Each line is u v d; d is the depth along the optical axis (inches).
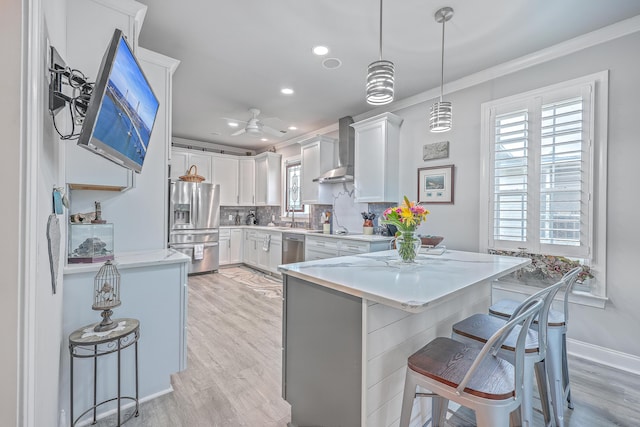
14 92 27.2
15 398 26.9
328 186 199.6
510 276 112.2
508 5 81.8
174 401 73.6
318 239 172.4
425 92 140.3
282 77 127.0
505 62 112.8
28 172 27.9
